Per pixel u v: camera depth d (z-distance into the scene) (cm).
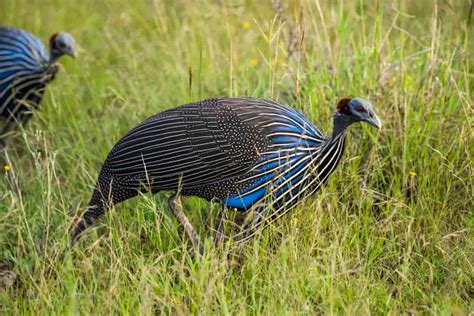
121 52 2269
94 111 2002
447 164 1630
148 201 1525
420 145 1662
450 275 1453
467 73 1730
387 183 1659
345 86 1766
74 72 2212
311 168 1477
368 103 1455
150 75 2086
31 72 1966
